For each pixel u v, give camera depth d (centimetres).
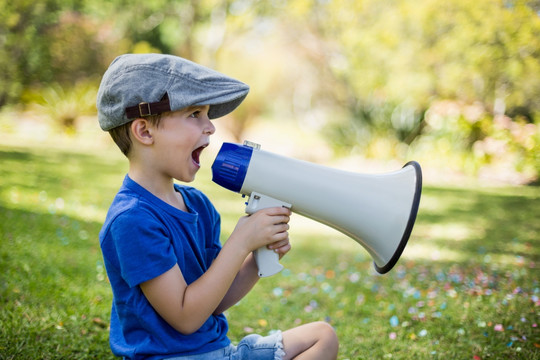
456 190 732
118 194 153
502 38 754
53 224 420
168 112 147
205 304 144
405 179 163
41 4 1154
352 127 1051
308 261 409
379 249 163
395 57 858
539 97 818
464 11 771
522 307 268
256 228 153
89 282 303
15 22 1115
